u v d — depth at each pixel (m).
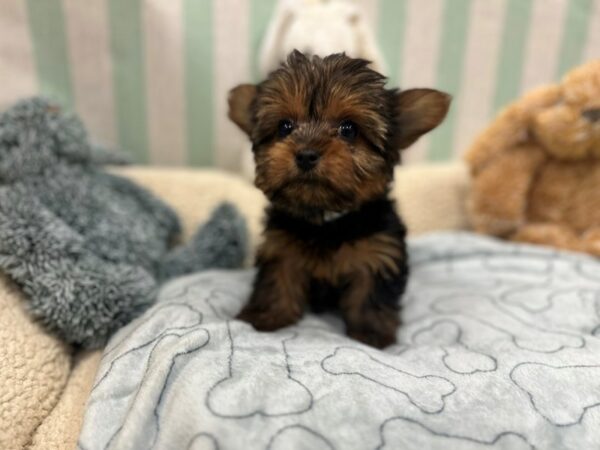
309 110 0.26
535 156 0.38
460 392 0.20
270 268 0.29
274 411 0.18
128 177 0.38
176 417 0.19
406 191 0.43
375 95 0.26
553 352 0.23
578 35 0.46
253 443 0.17
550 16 0.45
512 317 0.28
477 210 0.41
